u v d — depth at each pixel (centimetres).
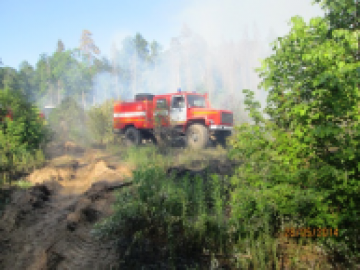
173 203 407
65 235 391
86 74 5619
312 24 378
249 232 356
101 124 1356
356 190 316
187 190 487
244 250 339
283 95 393
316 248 329
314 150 351
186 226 367
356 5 494
